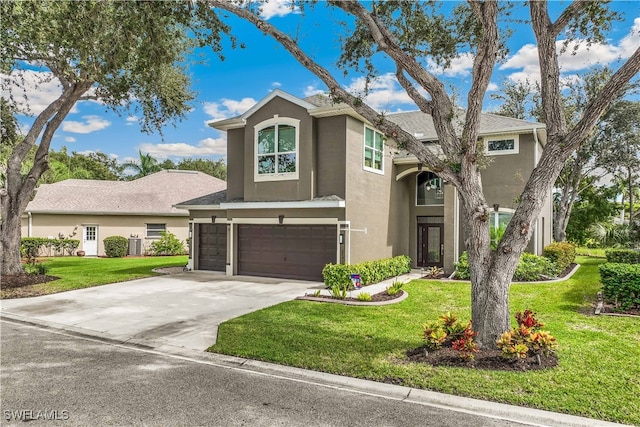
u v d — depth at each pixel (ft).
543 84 21.94
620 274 32.19
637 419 15.21
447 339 23.35
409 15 29.12
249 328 28.63
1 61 45.24
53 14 36.78
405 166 61.16
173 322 31.35
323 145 49.85
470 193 22.97
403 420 15.80
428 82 24.29
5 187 55.98
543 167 21.67
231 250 56.08
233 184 58.08
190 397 17.99
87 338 27.91
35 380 20.04
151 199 96.32
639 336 25.48
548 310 32.63
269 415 16.24
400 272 55.16
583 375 19.13
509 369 19.85
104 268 63.77
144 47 34.47
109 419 15.93
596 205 97.60
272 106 52.06
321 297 39.14
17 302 39.45
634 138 78.54
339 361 21.77
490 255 23.03
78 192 94.99
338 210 48.06
